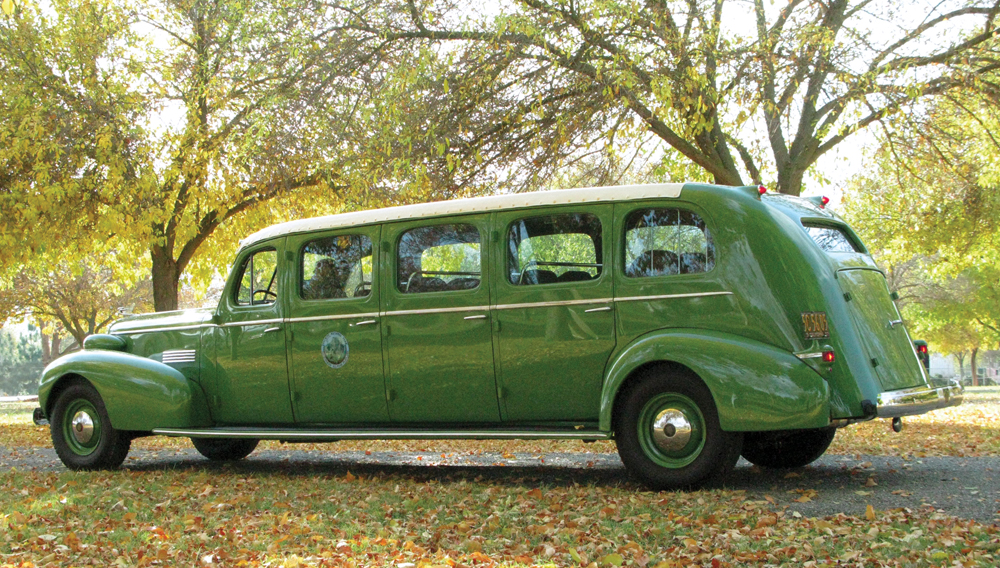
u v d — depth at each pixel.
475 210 6.93
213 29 16.23
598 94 11.68
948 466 7.20
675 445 6.02
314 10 12.79
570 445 10.56
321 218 7.70
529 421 6.73
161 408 7.99
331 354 7.43
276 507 5.98
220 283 21.38
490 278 6.80
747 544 4.42
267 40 12.99
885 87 12.63
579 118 11.92
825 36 11.87
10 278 24.50
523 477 7.36
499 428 6.75
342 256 7.51
